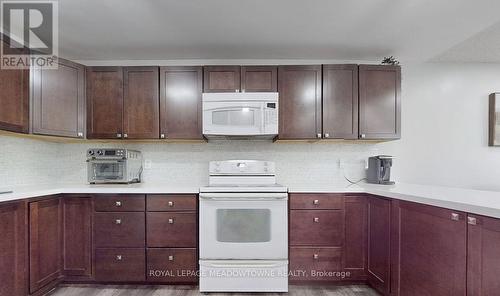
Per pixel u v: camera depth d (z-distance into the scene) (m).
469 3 1.82
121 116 2.49
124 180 2.54
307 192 2.27
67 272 2.24
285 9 1.90
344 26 2.14
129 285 2.29
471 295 1.26
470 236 1.27
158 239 2.25
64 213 2.25
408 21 2.06
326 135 2.47
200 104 2.49
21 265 1.87
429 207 1.53
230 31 2.22
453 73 2.82
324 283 2.31
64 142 2.78
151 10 1.90
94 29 2.17
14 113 1.96
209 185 2.47
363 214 2.27
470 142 2.84
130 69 2.49
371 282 2.19
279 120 2.48
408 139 2.83
